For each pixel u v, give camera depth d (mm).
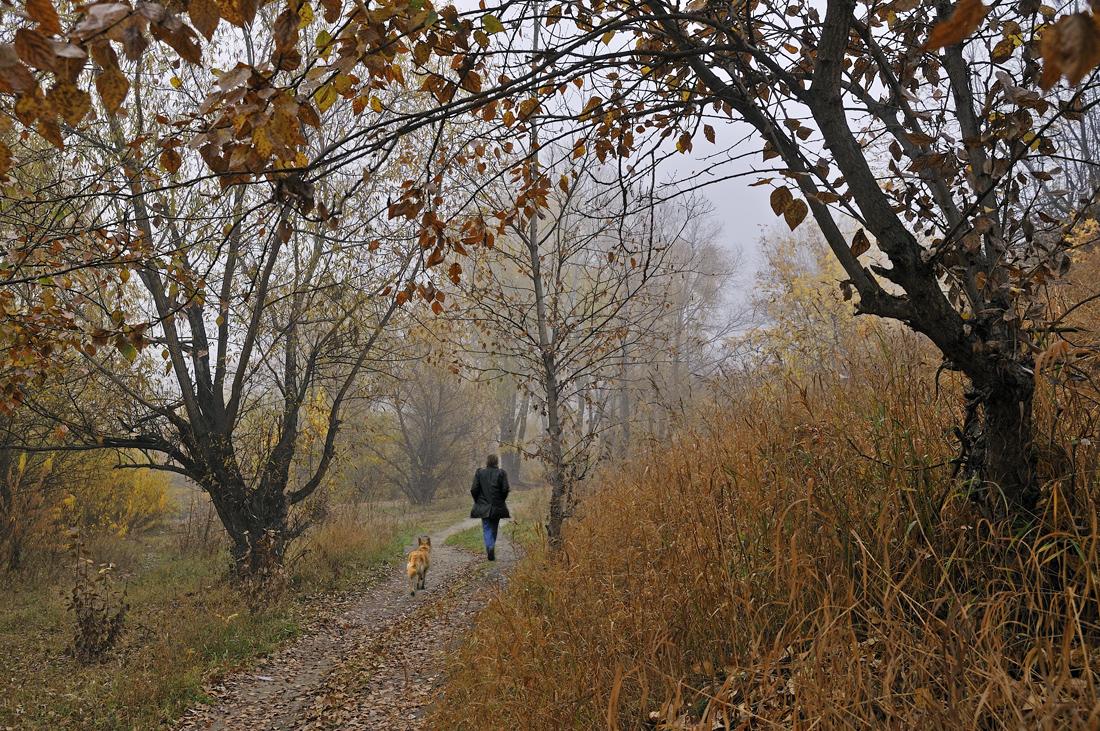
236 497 11766
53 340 5645
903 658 2473
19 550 13086
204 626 9086
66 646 8867
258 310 10547
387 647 8062
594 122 3459
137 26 1657
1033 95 2357
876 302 2537
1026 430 2631
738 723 2799
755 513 3623
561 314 9477
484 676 4820
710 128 3531
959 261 2654
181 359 11211
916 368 3910
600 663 3695
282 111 1994
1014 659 2393
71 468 15016
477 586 9367
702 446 5715
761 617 3236
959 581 2828
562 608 4613
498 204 7922
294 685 7566
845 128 2547
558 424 9109
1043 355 2182
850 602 2693
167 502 20906
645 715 3189
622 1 2959
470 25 2617
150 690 7102
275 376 12359
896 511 3002
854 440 3596
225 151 2240
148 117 9758
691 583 3639
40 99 1739
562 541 6875
